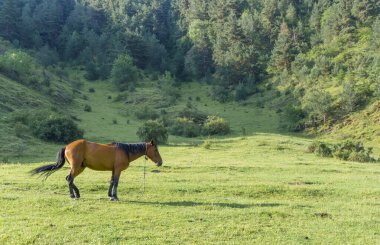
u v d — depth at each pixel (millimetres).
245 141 57094
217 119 71688
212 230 11266
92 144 14547
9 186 17781
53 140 50094
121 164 14758
